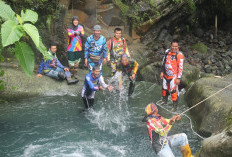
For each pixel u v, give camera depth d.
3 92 6.25
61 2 8.84
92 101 5.91
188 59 10.50
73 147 4.54
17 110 5.84
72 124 5.34
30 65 1.79
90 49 6.79
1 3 1.81
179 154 4.34
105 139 4.83
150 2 10.75
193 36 12.45
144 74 8.12
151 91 7.23
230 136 3.06
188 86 7.23
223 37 12.66
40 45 2.02
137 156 4.33
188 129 5.18
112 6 10.23
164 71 5.98
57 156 4.26
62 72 6.97
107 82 7.60
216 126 4.65
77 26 7.14
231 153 2.98
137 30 10.86
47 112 5.81
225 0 12.85
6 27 1.67
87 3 9.70
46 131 5.04
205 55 10.90
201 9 12.59
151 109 3.98
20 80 6.59
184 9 11.38
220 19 13.45
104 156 4.30
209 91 5.71
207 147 3.38
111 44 6.61
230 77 6.55
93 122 5.45
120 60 6.54
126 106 6.27
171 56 5.79
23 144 4.59
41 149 4.45
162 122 3.98
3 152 4.34
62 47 8.79
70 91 6.86
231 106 4.70
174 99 5.91
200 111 5.49
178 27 12.16
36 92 6.58
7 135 4.84
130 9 10.66
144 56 9.88
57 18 8.70
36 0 8.12
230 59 10.88
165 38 11.48
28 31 1.74
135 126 5.32
